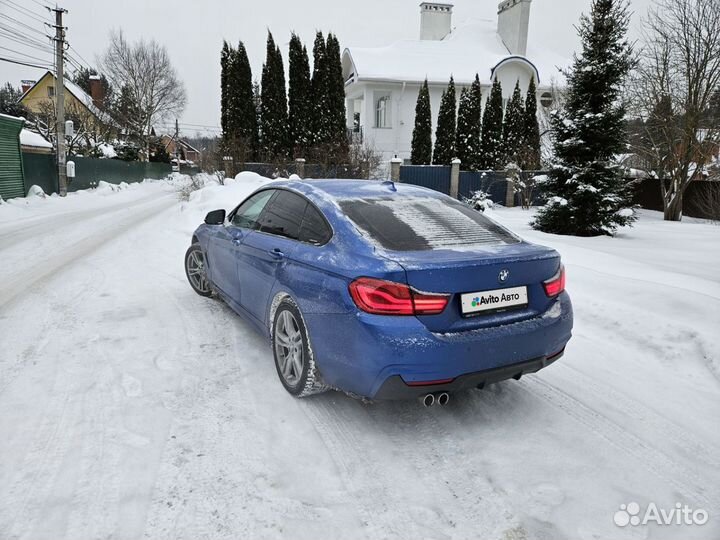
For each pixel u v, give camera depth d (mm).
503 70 25016
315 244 2879
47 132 32906
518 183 18422
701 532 1931
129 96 46562
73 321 4289
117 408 2773
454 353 2281
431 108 24594
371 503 2064
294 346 2949
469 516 2006
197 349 3678
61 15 19359
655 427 2717
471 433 2631
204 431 2566
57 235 9938
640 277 5422
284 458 2357
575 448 2504
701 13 12789
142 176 37031
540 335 2564
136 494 2066
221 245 4215
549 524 1971
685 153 13797
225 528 1896
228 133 20859
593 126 10688
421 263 2312
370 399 2426
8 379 3105
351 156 19672
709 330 3715
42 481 2127
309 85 21078
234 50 20875
